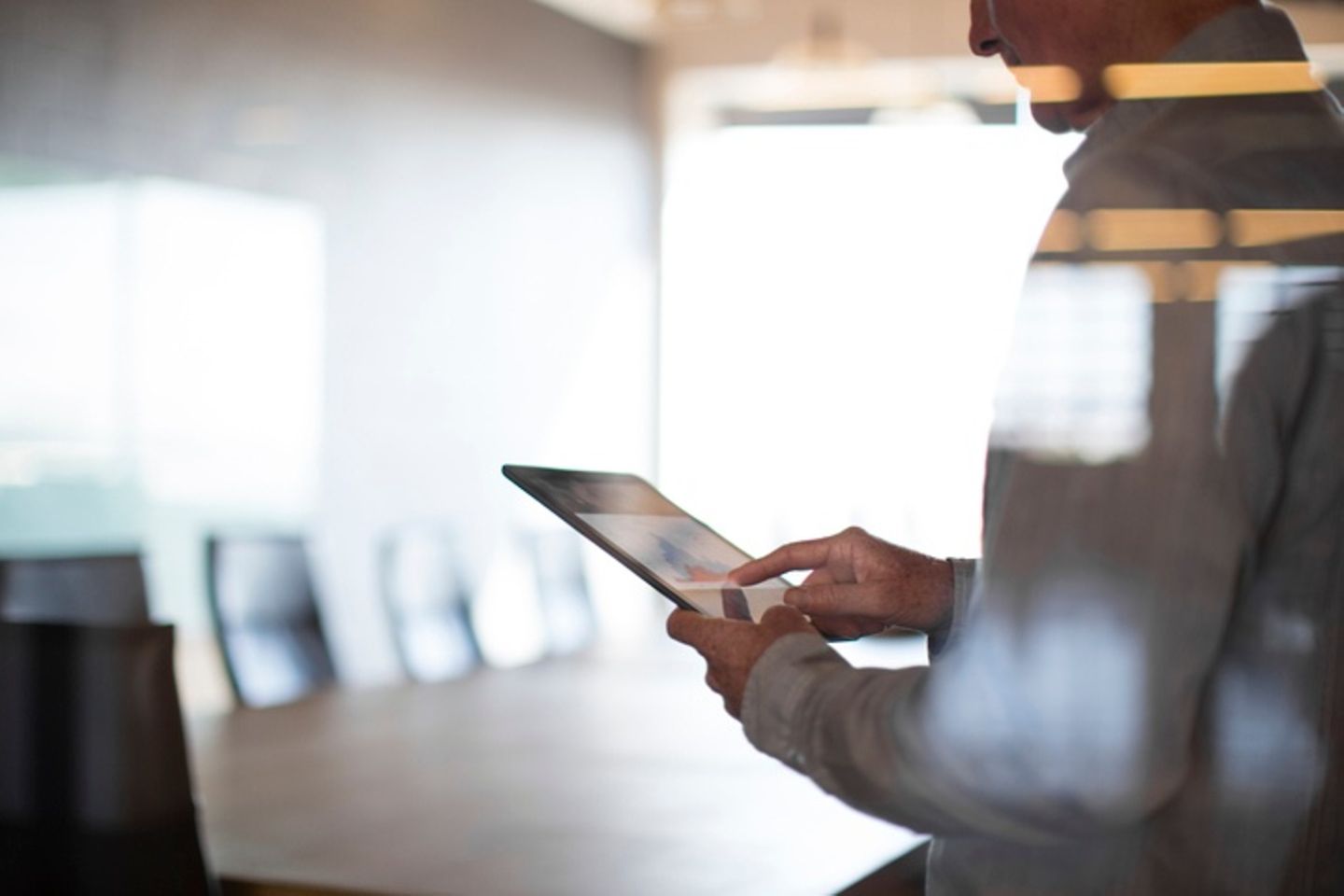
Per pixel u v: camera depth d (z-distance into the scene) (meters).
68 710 1.98
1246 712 0.85
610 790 2.29
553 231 7.37
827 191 4.88
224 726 2.88
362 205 6.96
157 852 1.92
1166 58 0.92
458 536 7.18
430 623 4.27
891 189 4.31
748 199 5.55
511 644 4.62
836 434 4.27
